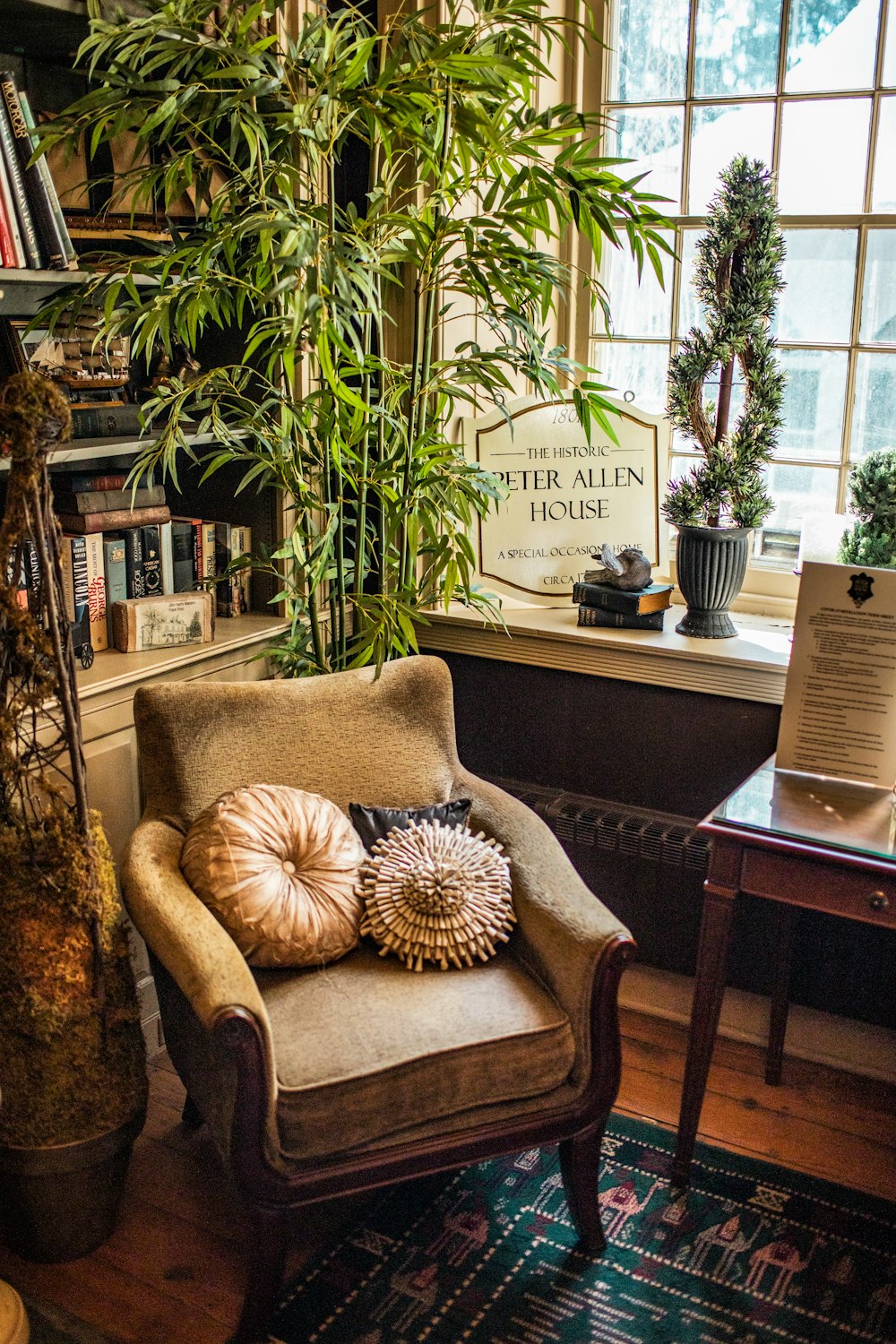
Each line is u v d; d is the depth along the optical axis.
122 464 2.83
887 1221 2.20
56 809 1.94
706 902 2.15
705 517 2.75
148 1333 1.96
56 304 2.22
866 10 2.71
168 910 1.92
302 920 2.06
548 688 3.00
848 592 2.17
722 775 2.81
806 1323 1.98
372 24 2.78
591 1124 2.02
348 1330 1.95
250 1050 1.73
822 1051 2.70
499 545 3.09
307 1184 1.83
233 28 2.26
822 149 2.83
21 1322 1.85
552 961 2.02
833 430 2.94
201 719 2.24
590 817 2.90
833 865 2.00
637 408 3.10
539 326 3.20
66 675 1.88
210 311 2.33
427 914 2.11
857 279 2.83
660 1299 2.02
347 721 2.37
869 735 2.20
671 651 2.76
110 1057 2.02
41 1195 2.03
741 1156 2.37
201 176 2.39
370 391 2.59
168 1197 2.26
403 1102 1.86
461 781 2.47
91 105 2.09
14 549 1.84
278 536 2.86
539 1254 2.12
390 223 2.51
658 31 2.97
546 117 2.44
